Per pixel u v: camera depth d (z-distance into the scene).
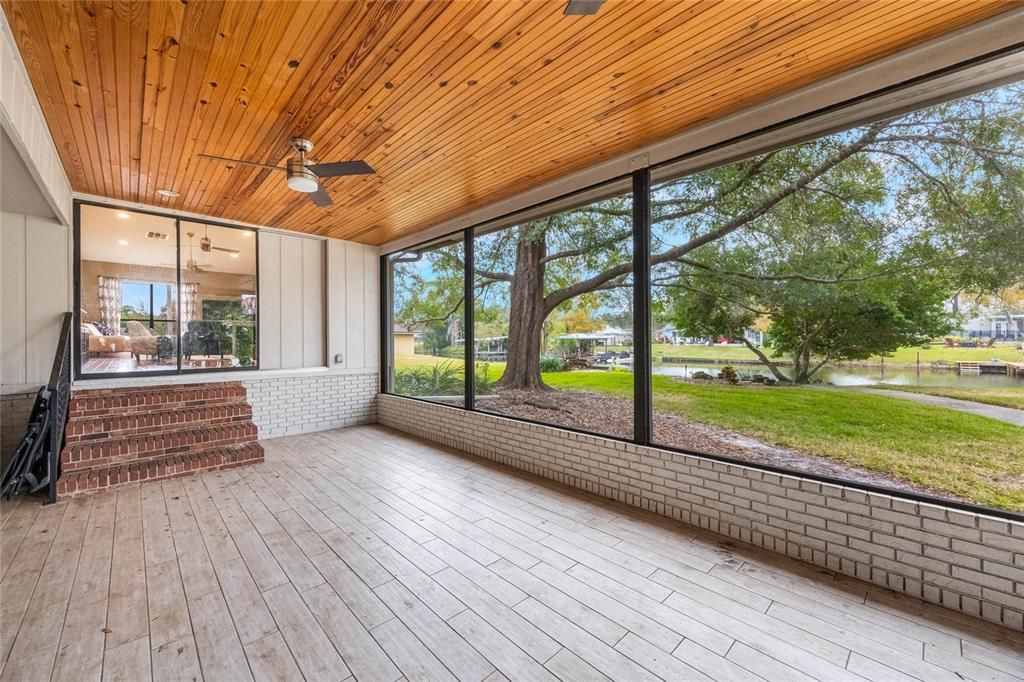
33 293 4.04
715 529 2.87
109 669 1.72
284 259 5.70
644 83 2.42
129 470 3.75
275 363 5.62
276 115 2.72
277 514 3.21
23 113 2.29
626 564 2.49
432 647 1.85
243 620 2.02
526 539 2.81
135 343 4.67
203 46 2.06
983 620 1.97
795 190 2.90
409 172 3.69
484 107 2.65
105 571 2.42
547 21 1.91
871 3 1.83
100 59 2.15
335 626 1.98
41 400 3.74
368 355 6.45
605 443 3.51
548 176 3.81
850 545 2.34
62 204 3.75
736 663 1.75
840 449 2.68
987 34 1.97
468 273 4.96
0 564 2.48
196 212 4.89
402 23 1.91
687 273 3.46
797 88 2.51
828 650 1.81
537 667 1.74
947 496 2.28
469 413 4.85
